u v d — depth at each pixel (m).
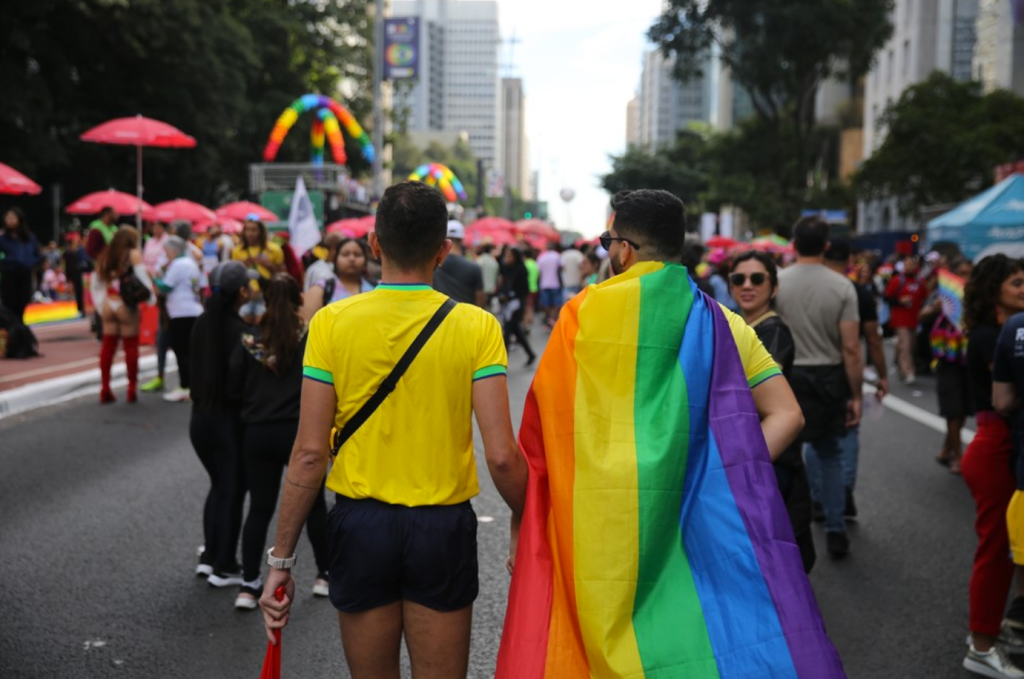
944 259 14.48
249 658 4.61
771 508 2.67
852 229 60.56
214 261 15.30
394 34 32.34
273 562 3.01
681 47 41.59
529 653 2.63
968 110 37.72
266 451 5.14
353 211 35.94
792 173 45.75
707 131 85.19
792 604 2.55
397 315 2.95
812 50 40.97
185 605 5.29
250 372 5.18
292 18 48.19
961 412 8.71
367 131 54.12
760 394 2.96
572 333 2.82
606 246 3.01
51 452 9.11
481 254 17.80
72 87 34.59
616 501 2.64
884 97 58.84
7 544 6.32
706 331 2.83
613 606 2.58
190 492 7.70
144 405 11.65
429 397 2.94
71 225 37.53
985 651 4.57
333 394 2.98
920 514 7.42
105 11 31.83
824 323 5.91
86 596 5.41
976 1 51.56
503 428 2.94
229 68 38.66
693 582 2.62
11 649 4.66
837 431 6.10
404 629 3.02
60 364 14.91
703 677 2.50
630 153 81.88
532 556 2.75
